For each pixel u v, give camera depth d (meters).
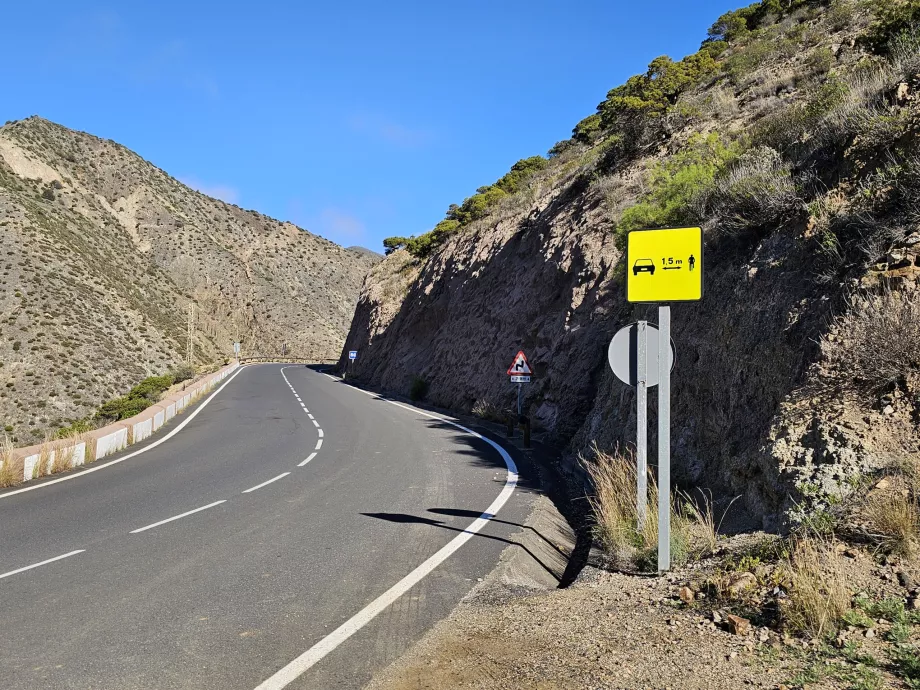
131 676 4.06
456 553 6.91
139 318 75.06
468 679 3.86
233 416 23.47
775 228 9.21
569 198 25.39
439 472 12.09
